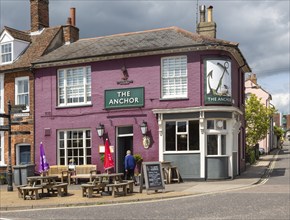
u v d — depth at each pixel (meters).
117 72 21.64
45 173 21.47
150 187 15.51
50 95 23.20
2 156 24.22
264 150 50.59
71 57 22.42
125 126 21.55
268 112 39.62
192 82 20.12
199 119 19.73
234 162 21.61
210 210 11.57
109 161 16.89
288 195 14.05
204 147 19.73
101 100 21.92
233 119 20.45
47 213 12.40
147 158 20.61
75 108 22.56
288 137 133.75
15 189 19.55
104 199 14.48
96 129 21.88
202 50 19.97
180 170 20.03
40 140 23.30
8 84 24.48
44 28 26.70
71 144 22.75
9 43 25.22
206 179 19.69
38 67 23.33
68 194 16.50
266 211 11.06
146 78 20.97
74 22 27.02
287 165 30.78
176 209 11.99
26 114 22.06
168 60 20.78
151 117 20.70
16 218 11.54
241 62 24.25
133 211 11.99
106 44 23.14
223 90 19.98
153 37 22.30
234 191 15.66
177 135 20.33
